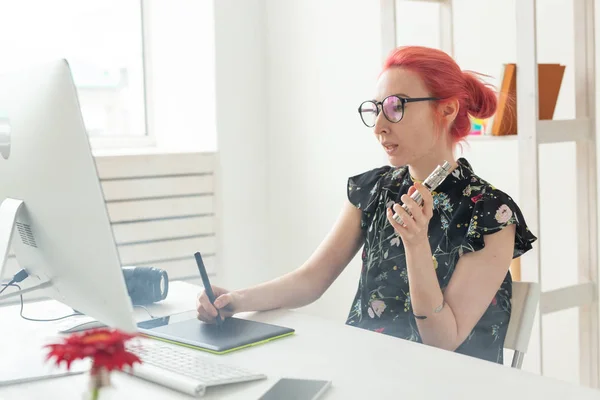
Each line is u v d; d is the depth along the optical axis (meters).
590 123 2.22
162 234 3.37
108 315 1.18
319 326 1.50
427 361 1.26
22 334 1.48
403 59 1.66
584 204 2.26
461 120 1.71
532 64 2.07
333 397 1.10
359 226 1.84
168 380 1.14
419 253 1.47
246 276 3.70
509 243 1.60
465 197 1.67
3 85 1.33
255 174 3.69
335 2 3.26
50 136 1.16
